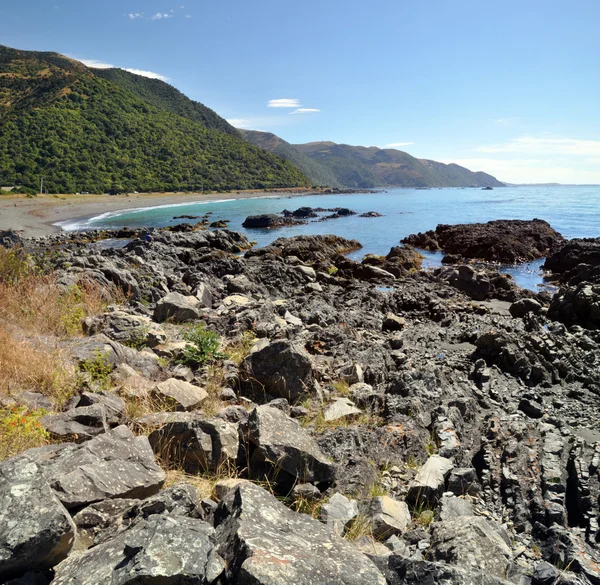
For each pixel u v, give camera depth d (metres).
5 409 6.05
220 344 10.73
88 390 7.28
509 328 14.48
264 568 3.18
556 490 6.29
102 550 3.39
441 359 12.02
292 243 38.44
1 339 8.05
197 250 36.62
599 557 5.16
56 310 10.80
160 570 2.97
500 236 38.66
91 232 50.94
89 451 4.93
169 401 7.40
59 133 155.50
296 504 5.32
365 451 6.67
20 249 14.62
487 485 6.52
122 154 165.62
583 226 58.16
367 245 45.44
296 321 13.55
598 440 7.82
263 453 5.63
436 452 7.11
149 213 87.69
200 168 181.62
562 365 11.12
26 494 3.38
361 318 15.81
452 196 186.62
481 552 4.40
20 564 3.17
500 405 9.38
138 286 16.41
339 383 9.34
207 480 5.63
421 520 5.53
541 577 4.48
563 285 24.77
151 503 4.24
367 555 3.97
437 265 34.38
